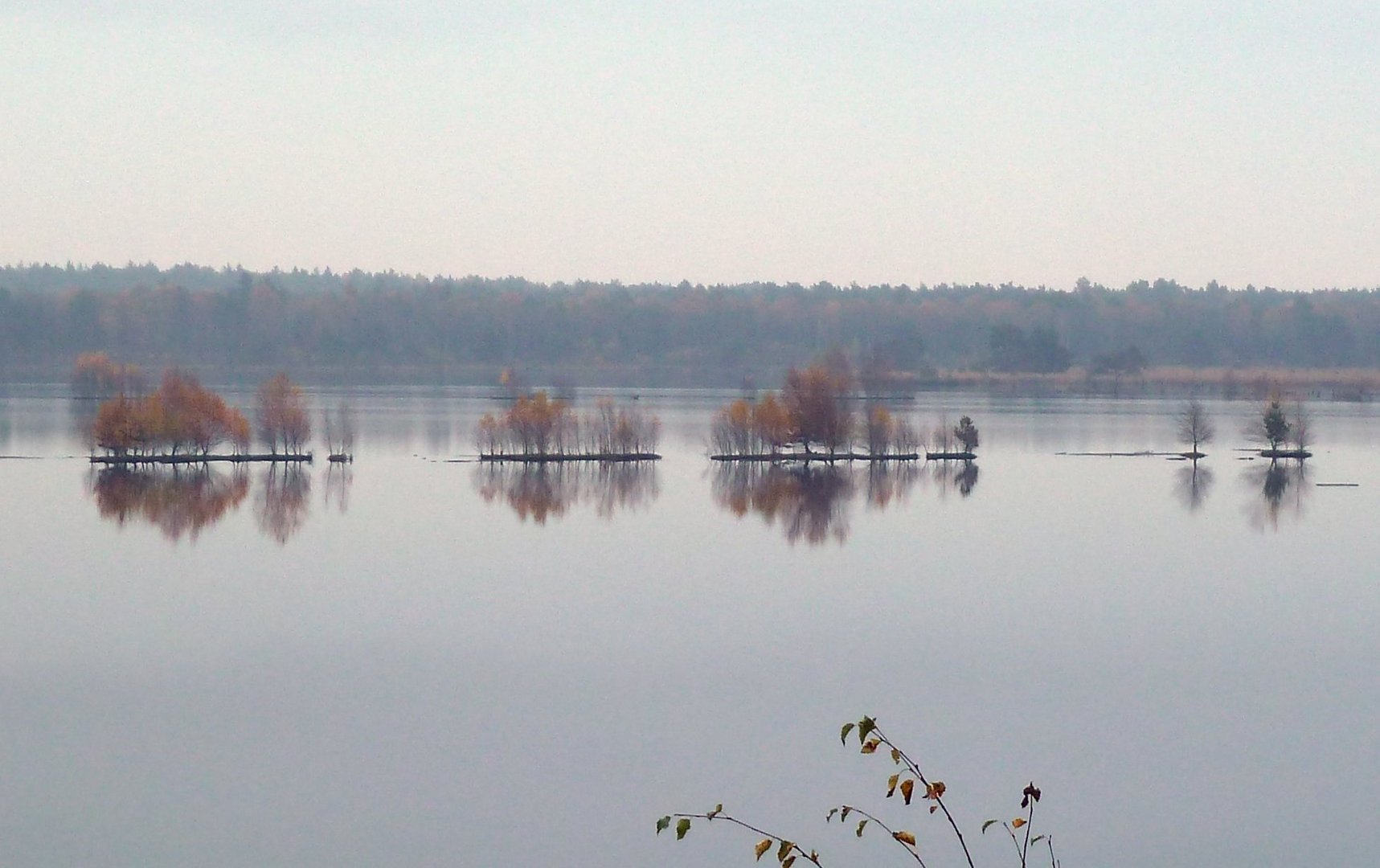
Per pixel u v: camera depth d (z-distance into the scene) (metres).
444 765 35.25
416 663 43.56
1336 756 36.16
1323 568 58.91
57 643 45.44
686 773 34.84
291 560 58.38
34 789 33.50
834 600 52.03
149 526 66.00
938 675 42.75
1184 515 72.31
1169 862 30.58
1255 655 45.25
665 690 41.09
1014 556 60.84
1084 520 70.38
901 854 31.17
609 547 61.66
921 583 55.25
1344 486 84.06
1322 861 30.52
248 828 31.53
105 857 30.25
